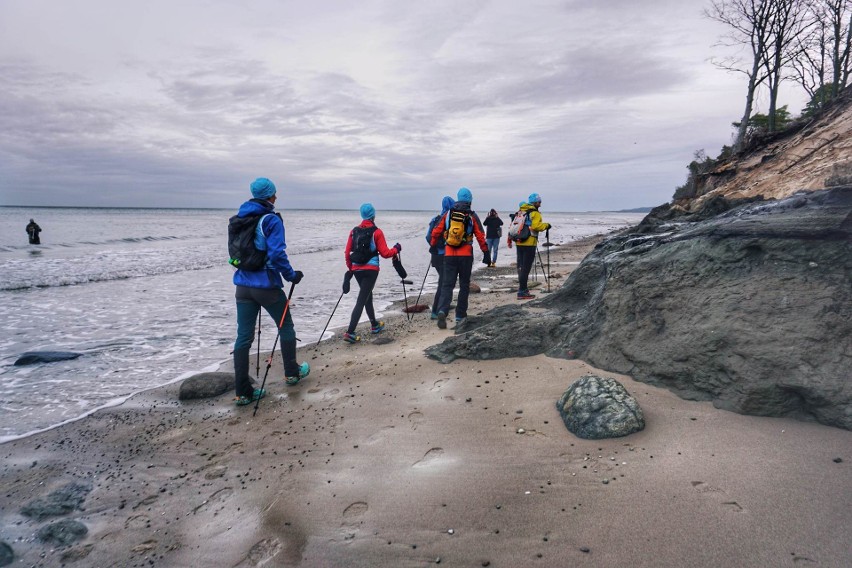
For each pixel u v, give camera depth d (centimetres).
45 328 874
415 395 482
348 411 462
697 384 390
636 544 249
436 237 806
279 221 507
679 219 893
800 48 1817
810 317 359
